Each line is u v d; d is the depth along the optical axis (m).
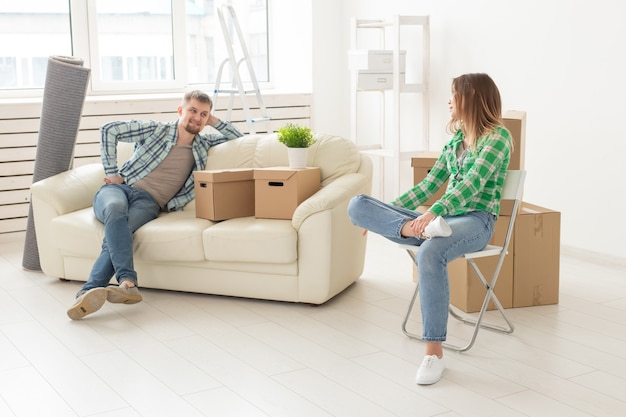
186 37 6.35
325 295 3.62
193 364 3.01
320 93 6.25
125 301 3.61
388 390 2.76
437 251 2.87
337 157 3.97
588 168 4.47
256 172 3.77
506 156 3.07
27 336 3.34
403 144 5.83
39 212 4.11
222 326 3.44
